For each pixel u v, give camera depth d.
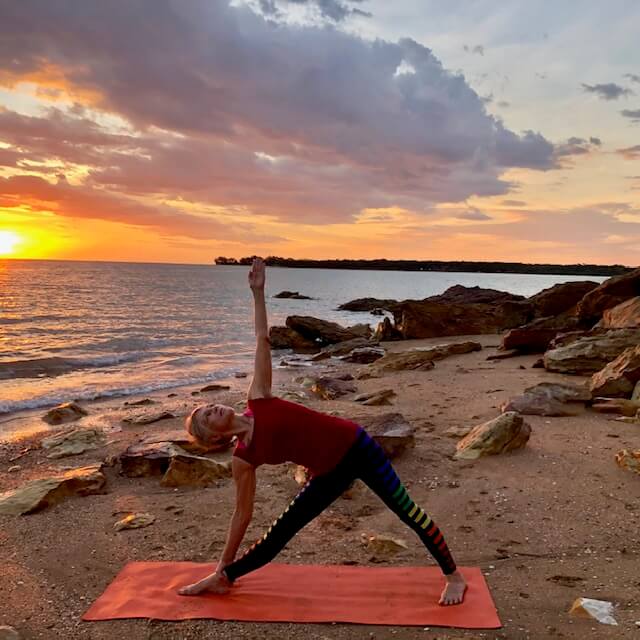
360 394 11.71
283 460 3.91
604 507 5.53
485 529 5.19
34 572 4.62
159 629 3.73
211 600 4.03
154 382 15.39
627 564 4.48
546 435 7.73
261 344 4.07
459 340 22.38
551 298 23.67
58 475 7.26
